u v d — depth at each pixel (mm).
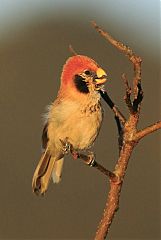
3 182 14883
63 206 14375
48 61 19500
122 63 18859
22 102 17625
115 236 13875
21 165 15430
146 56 19812
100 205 14508
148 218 14141
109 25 21594
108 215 4094
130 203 14477
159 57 19594
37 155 15734
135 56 3982
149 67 18969
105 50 19672
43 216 14281
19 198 14602
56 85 18703
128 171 15211
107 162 14453
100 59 19266
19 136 16375
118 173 4102
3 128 16500
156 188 14727
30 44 20391
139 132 4078
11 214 14391
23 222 14148
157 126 4031
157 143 15609
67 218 14172
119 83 15758
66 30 21188
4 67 18953
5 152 15594
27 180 15039
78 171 14859
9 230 14164
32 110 17328
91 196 14562
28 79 18734
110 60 19109
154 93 17344
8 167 15344
